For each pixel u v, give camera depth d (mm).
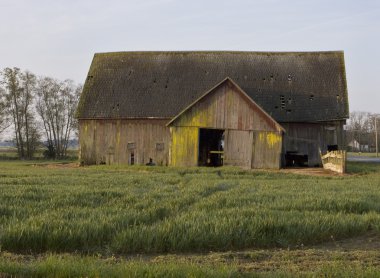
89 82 40969
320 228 9680
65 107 74938
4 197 13430
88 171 29609
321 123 37094
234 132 34219
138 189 16562
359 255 7867
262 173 27703
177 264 6832
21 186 17125
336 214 11359
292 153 36594
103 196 14219
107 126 38250
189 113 34781
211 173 27547
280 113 36969
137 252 8492
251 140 33938
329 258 7711
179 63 41844
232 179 23469
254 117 33969
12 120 68562
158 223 9836
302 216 10742
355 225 10070
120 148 37812
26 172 27922
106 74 41469
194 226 9203
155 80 40281
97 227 9031
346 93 38344
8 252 8148
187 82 39812
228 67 41125
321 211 11609
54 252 8125
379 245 9156
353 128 144000
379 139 123750
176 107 37438
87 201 12859
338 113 36938
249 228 9336
